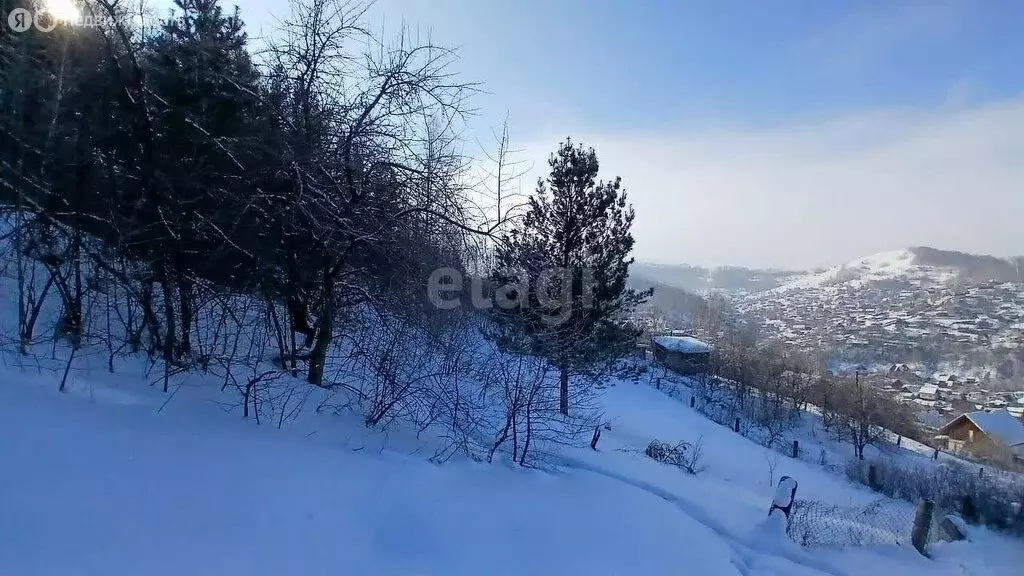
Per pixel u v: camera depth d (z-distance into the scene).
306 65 6.66
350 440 6.31
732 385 39.94
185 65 6.32
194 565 3.66
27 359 5.11
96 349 5.69
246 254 6.40
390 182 6.94
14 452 3.99
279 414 6.14
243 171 6.41
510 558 5.15
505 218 7.61
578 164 15.59
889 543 8.27
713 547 6.68
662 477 10.29
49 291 5.82
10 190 5.39
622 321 17.19
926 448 35.06
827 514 9.14
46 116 5.55
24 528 3.44
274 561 3.99
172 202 5.98
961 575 7.44
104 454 4.37
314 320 7.65
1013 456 34.62
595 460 9.88
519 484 6.83
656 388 32.56
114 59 5.65
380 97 6.76
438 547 4.96
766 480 16.73
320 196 6.57
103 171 5.73
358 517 4.92
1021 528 10.85
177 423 5.21
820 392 39.38
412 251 7.04
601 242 15.80
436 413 7.47
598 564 5.46
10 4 5.55
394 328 7.04
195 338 6.62
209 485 4.52
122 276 5.61
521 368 8.04
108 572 3.36
